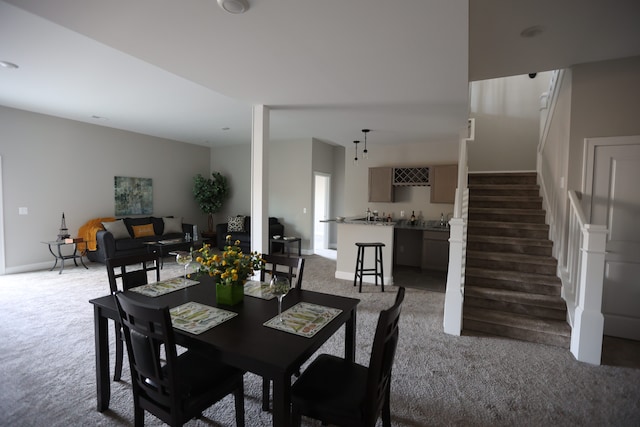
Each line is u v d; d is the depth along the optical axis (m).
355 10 1.77
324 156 8.05
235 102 4.71
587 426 1.96
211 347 1.48
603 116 3.25
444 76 2.77
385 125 4.74
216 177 8.14
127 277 2.40
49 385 2.28
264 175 3.72
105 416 1.98
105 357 2.01
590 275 2.69
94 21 1.89
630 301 3.15
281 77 2.80
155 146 7.31
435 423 1.97
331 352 2.79
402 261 6.49
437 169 5.94
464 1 1.68
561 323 3.16
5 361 2.58
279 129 6.03
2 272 5.13
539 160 4.86
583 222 2.79
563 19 2.57
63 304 3.83
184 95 4.40
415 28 1.97
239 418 1.82
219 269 1.96
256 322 1.72
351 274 5.23
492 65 3.44
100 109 5.14
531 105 5.91
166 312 1.40
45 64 3.39
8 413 1.99
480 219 4.58
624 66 3.18
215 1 1.69
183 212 8.05
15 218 5.24
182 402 1.52
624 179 3.15
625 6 2.39
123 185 6.70
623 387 2.35
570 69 3.43
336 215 8.57
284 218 7.74
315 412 1.51
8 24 2.61
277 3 1.71
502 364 2.65
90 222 6.08
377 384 1.42
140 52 2.32
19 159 5.25
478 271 3.75
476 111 6.23
